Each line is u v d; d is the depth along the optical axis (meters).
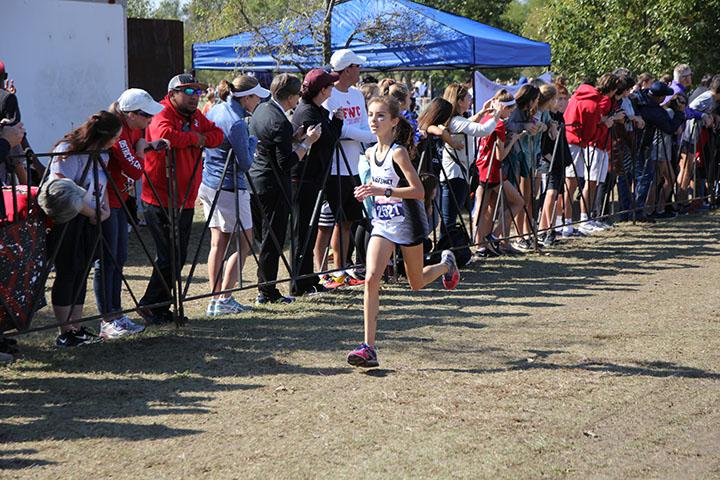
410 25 22.17
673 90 19.00
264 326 10.97
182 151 10.81
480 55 21.38
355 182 13.02
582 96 17.27
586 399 8.30
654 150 19.16
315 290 12.84
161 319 11.03
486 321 11.20
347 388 8.61
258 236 12.63
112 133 9.78
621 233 17.92
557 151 16.33
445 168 14.38
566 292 12.83
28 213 9.38
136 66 19.84
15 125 9.27
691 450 7.15
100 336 10.43
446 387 8.63
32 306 9.54
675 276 13.87
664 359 9.56
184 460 6.91
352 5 23.59
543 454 7.02
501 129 14.71
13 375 8.97
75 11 17.52
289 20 23.06
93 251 9.93
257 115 11.91
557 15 29.38
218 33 25.44
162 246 10.90
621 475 6.67
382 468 6.75
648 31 27.44
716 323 11.03
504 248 15.82
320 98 12.28
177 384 8.73
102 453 7.04
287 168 11.82
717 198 21.58
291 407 8.07
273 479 6.57
